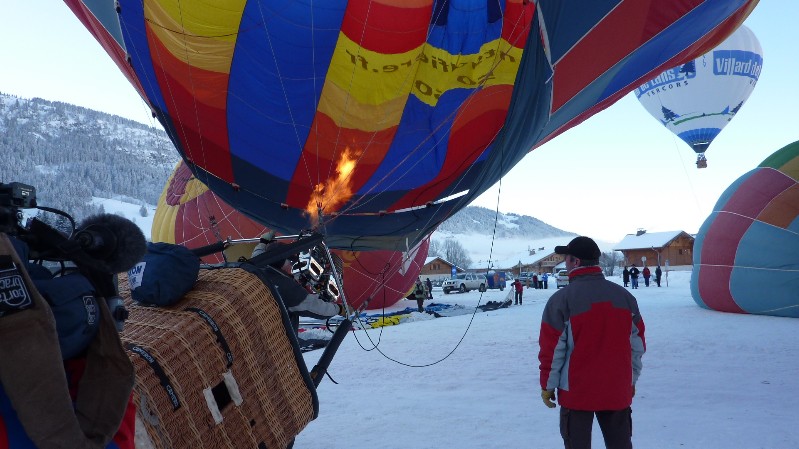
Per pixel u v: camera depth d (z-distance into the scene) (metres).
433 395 7.18
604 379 3.38
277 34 8.66
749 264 16.22
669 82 31.34
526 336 12.99
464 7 8.80
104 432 1.66
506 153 8.60
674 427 5.41
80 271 1.78
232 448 2.70
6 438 1.54
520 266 93.12
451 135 9.95
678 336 12.02
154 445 2.31
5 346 1.43
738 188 17.42
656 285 43.12
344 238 9.95
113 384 1.72
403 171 10.11
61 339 1.60
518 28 8.85
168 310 2.87
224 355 2.80
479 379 8.21
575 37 7.79
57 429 1.48
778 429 5.25
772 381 7.46
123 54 8.52
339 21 8.73
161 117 9.19
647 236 68.12
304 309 3.72
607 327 3.42
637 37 8.39
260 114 9.36
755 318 15.44
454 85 9.62
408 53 9.20
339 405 6.66
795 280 15.39
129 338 2.59
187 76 8.82
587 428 3.43
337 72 9.20
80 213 181.00
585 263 3.58
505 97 9.63
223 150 9.59
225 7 8.17
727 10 8.82
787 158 16.86
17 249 1.59
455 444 5.04
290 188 9.98
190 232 19.06
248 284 3.18
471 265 120.62
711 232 17.55
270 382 3.08
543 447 4.89
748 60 30.17
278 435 3.01
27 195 1.69
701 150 31.95
